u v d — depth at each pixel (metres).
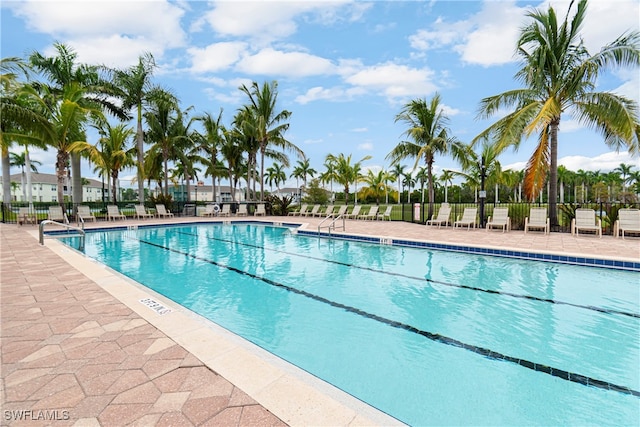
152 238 11.55
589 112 10.20
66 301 3.79
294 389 2.06
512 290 5.19
